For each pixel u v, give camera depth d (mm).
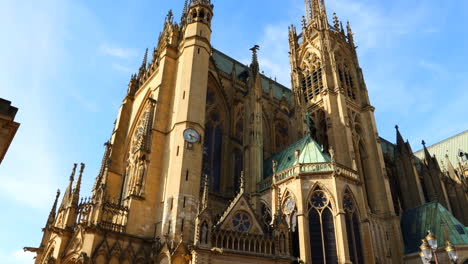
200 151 56188
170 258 44219
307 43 94438
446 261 56500
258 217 50406
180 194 50406
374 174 74375
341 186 54000
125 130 74938
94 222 46281
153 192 53719
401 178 86625
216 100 73500
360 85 87688
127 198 52938
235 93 77000
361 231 53406
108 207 49094
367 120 81375
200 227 44562
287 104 89312
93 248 44406
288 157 64875
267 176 65500
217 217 55469
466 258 55625
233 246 45531
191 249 43781
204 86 62500
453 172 97750
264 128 79750
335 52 90375
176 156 54094
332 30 94438
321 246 49625
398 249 63844
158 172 55719
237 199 50906
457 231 60719
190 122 56969
